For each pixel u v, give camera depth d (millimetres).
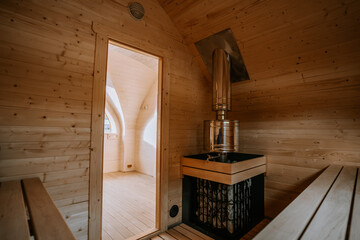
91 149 1530
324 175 1501
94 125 1557
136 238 1847
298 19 1699
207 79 2711
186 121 2385
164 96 2129
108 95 4516
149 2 2031
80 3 1545
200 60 2520
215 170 1875
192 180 2311
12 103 1229
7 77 1218
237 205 1990
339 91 1852
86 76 1541
